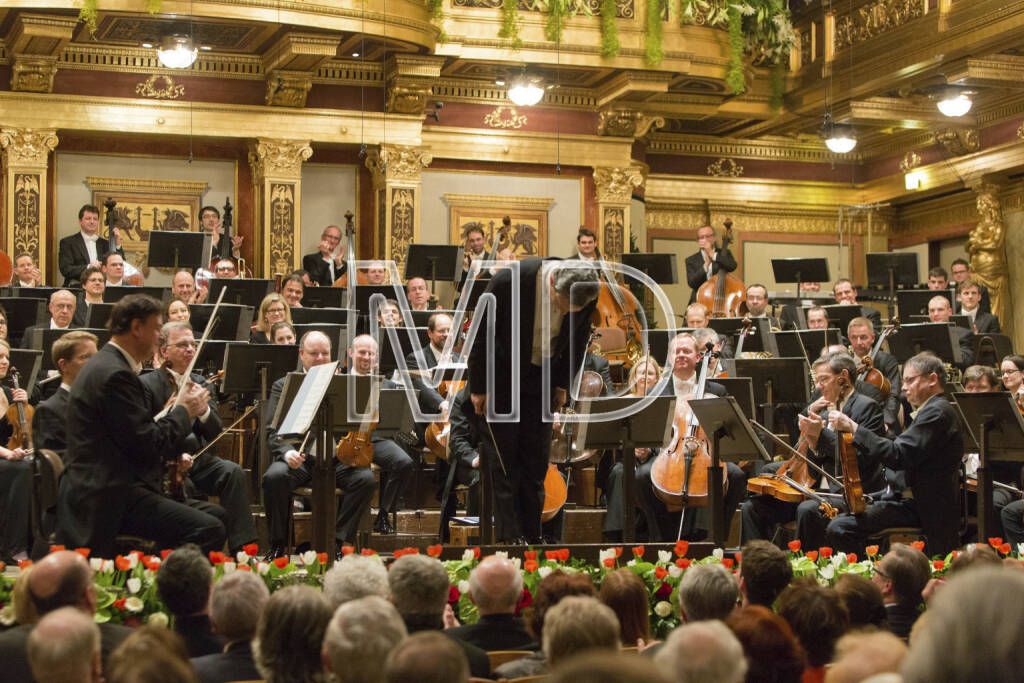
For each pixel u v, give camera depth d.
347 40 14.02
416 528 9.51
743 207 20.02
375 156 15.55
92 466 6.03
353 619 3.13
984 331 13.72
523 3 15.19
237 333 10.14
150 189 15.12
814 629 3.91
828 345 11.17
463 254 13.13
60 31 13.09
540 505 6.90
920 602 5.30
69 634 3.13
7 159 14.15
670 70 15.41
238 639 4.09
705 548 6.90
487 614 4.75
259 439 8.91
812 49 17.47
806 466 8.23
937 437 7.52
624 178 16.70
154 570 5.50
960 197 19.17
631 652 4.28
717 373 9.62
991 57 15.16
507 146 16.30
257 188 15.23
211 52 14.77
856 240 20.55
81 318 11.24
